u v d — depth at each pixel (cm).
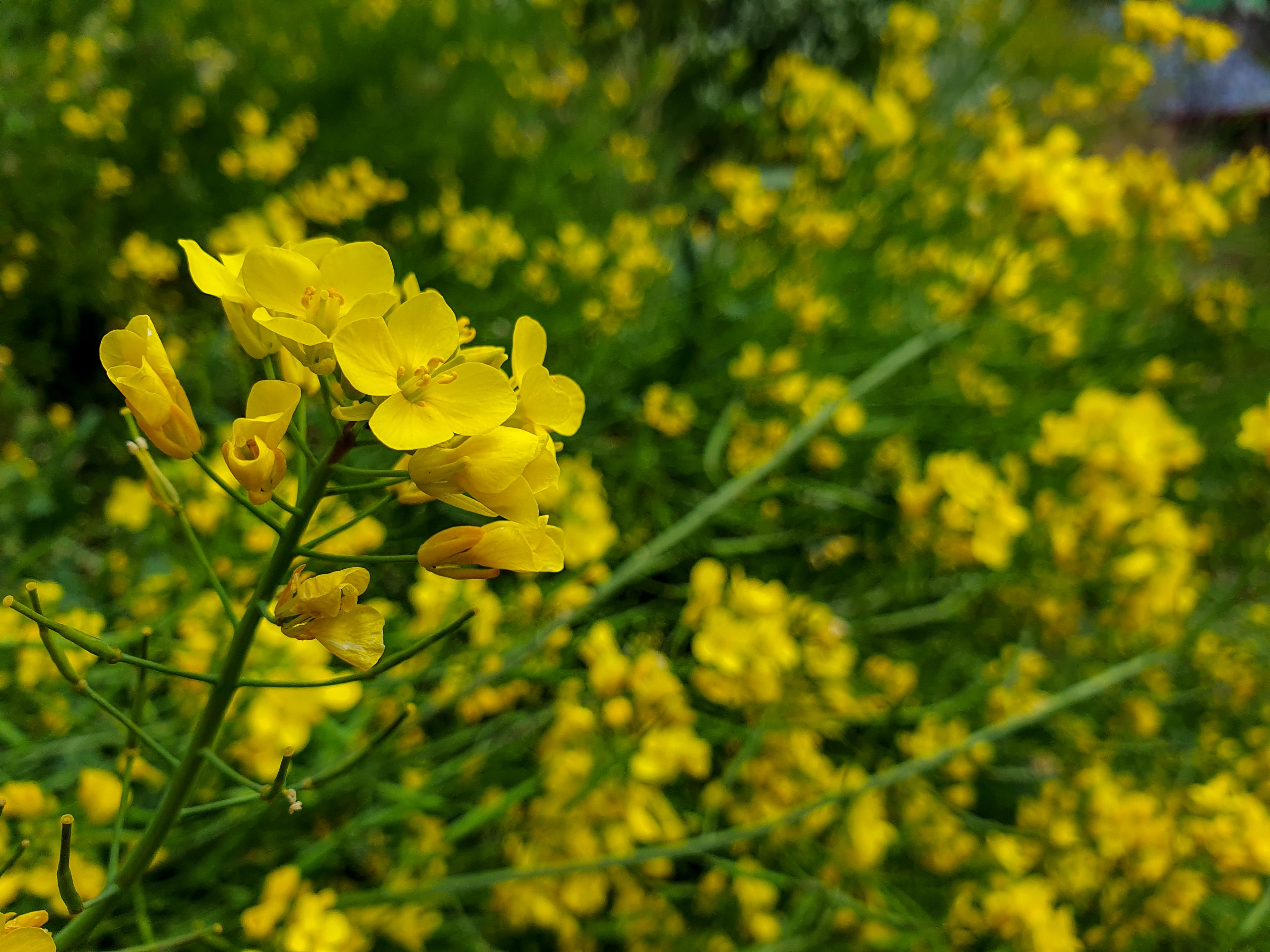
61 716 20
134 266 34
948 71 58
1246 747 34
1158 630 34
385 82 59
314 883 23
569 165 55
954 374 46
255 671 19
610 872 24
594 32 66
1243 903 27
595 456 37
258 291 11
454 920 23
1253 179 46
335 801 22
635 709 24
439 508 28
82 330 37
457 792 25
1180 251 65
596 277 41
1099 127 57
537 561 11
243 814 20
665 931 24
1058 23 53
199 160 46
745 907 25
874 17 83
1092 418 39
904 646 36
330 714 24
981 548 34
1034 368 50
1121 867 26
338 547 22
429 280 39
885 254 47
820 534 39
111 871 12
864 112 46
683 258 49
